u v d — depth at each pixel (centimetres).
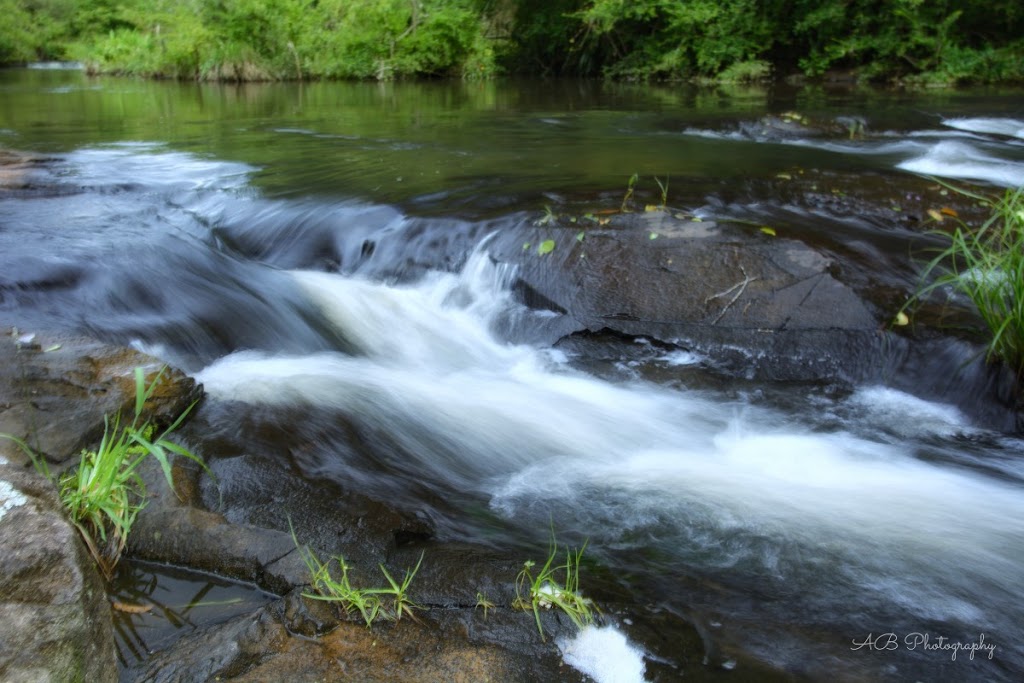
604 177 803
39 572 208
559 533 350
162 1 2730
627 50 2266
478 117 1373
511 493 387
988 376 460
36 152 970
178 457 351
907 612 304
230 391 440
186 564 297
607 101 1634
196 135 1147
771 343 511
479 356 550
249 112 1466
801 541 349
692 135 1148
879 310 512
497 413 465
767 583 319
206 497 329
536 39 2403
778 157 949
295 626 261
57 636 199
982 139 1105
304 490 342
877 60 1988
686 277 544
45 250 564
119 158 941
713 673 260
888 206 692
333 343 543
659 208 647
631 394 496
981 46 1947
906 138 1116
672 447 439
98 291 525
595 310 540
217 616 273
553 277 560
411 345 554
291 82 2303
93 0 3681
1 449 334
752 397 490
